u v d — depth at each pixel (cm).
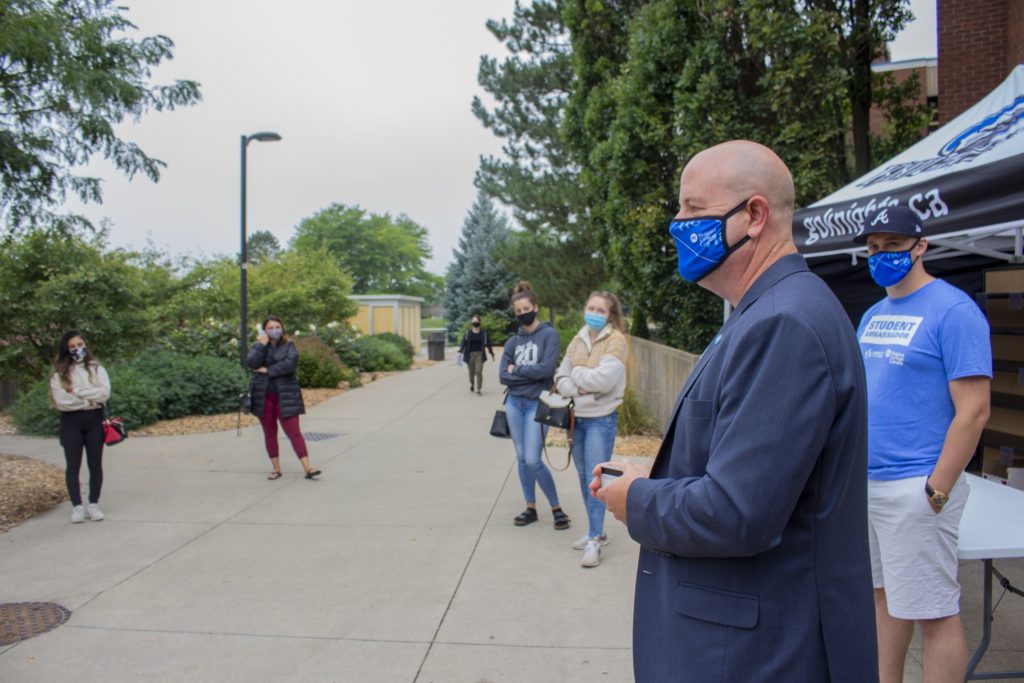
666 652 150
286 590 444
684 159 891
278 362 744
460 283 4300
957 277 519
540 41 2053
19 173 746
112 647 370
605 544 521
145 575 472
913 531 263
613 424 484
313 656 358
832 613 137
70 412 595
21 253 1152
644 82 962
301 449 748
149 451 909
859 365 144
